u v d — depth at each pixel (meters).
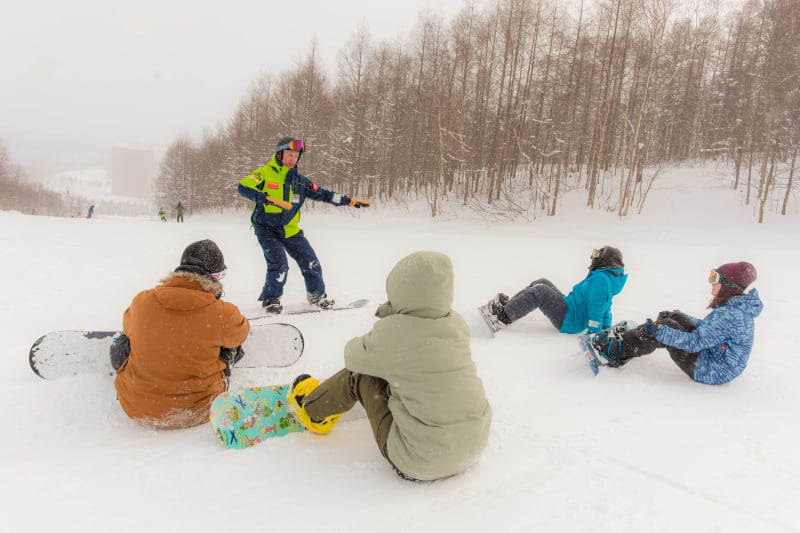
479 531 1.64
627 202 21.70
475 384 1.93
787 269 8.09
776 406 2.66
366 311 4.49
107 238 10.06
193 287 2.33
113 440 2.22
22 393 2.57
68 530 1.59
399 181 32.91
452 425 1.83
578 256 9.21
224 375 2.54
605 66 25.09
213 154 55.16
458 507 1.78
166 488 1.84
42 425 2.29
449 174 29.66
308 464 2.05
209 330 2.32
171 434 2.29
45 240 8.94
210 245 2.43
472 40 27.95
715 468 2.05
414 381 1.85
